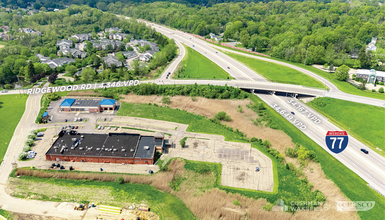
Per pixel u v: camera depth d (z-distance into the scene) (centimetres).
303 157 13812
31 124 17375
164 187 12512
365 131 16362
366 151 14688
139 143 15000
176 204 11681
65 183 12644
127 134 15700
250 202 11769
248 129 17225
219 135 16550
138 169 13600
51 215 10950
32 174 13162
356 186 12550
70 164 13825
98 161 14038
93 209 11250
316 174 13350
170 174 13262
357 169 13575
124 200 11762
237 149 15200
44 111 18850
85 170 13438
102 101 19388
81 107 18925
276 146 15612
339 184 12700
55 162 13950
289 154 14675
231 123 17950
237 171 13562
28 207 11306
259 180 13000
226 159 14412
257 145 15562
